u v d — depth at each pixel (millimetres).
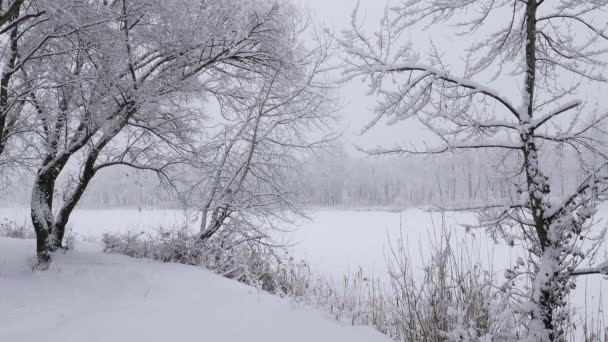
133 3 6836
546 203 3918
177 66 7430
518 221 4070
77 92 7000
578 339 5188
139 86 7121
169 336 4277
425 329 4559
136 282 6512
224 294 5984
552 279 3752
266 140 10062
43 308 5379
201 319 4820
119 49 6555
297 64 9148
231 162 10102
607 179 3561
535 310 3801
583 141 4047
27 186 10109
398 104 4277
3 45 6457
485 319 4223
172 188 9609
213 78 9172
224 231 9492
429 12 4297
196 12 7285
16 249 9070
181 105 9023
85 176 8711
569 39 4562
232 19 7637
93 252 9422
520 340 3789
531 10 4180
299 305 5547
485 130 4301
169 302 5508
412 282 4902
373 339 4465
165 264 8219
